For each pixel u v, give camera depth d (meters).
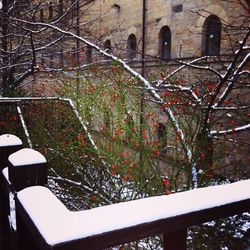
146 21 11.62
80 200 4.82
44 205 0.76
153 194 3.53
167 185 3.59
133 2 12.18
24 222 0.87
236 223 3.47
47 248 0.65
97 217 0.72
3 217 1.60
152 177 3.69
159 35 11.06
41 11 8.53
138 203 0.80
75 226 0.69
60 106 5.73
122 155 3.93
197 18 9.27
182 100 5.10
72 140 5.30
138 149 3.81
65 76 7.28
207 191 0.89
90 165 4.71
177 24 10.12
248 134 6.28
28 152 1.10
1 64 8.54
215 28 8.95
